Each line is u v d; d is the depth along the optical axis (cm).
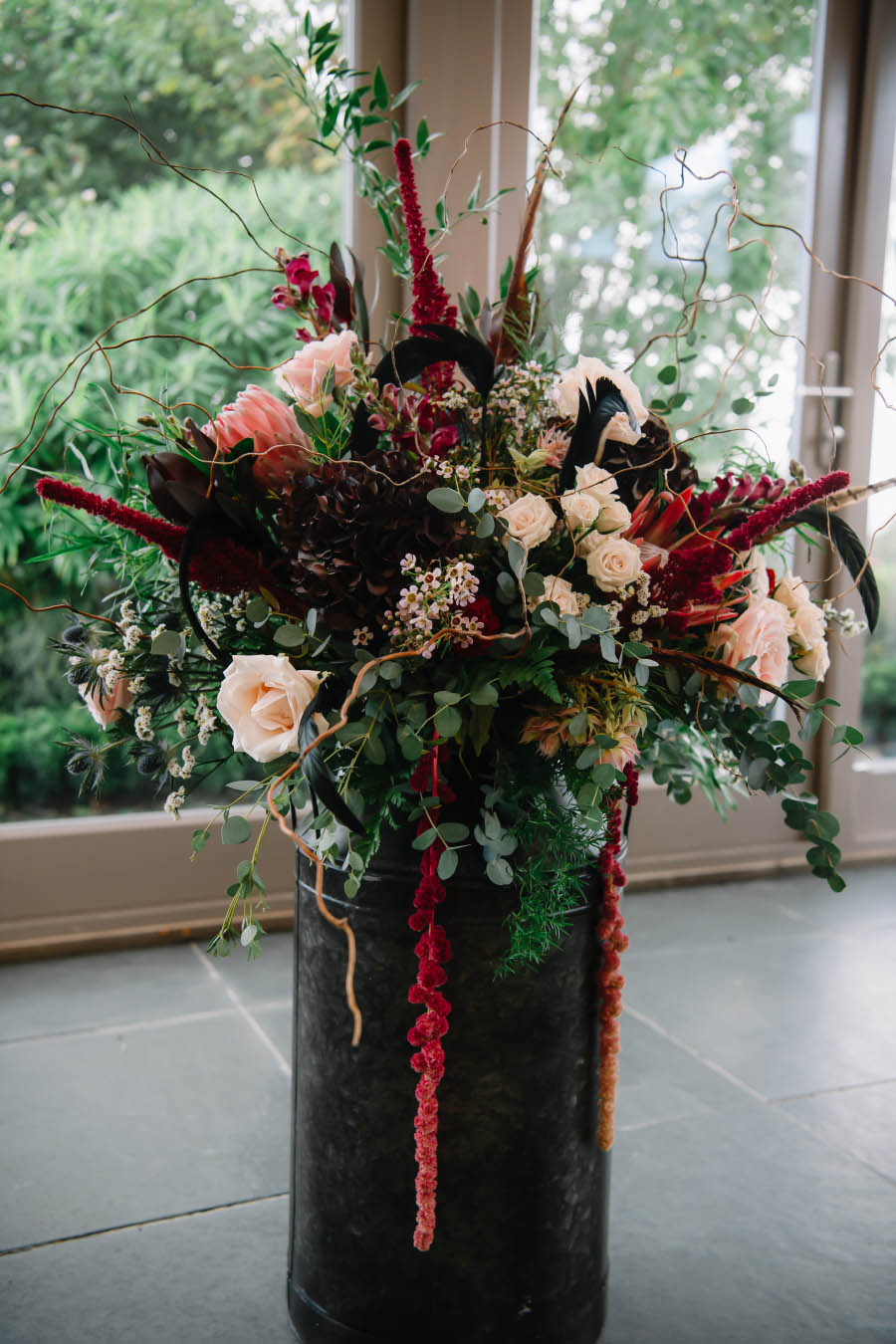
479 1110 111
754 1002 218
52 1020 204
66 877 239
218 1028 203
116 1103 176
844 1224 150
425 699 99
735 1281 138
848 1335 129
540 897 105
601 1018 117
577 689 100
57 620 245
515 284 121
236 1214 149
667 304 266
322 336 120
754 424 277
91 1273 136
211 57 235
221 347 246
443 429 108
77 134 232
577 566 103
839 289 284
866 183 277
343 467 99
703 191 267
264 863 253
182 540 99
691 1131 171
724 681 106
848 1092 184
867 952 245
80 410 238
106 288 238
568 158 253
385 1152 113
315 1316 121
